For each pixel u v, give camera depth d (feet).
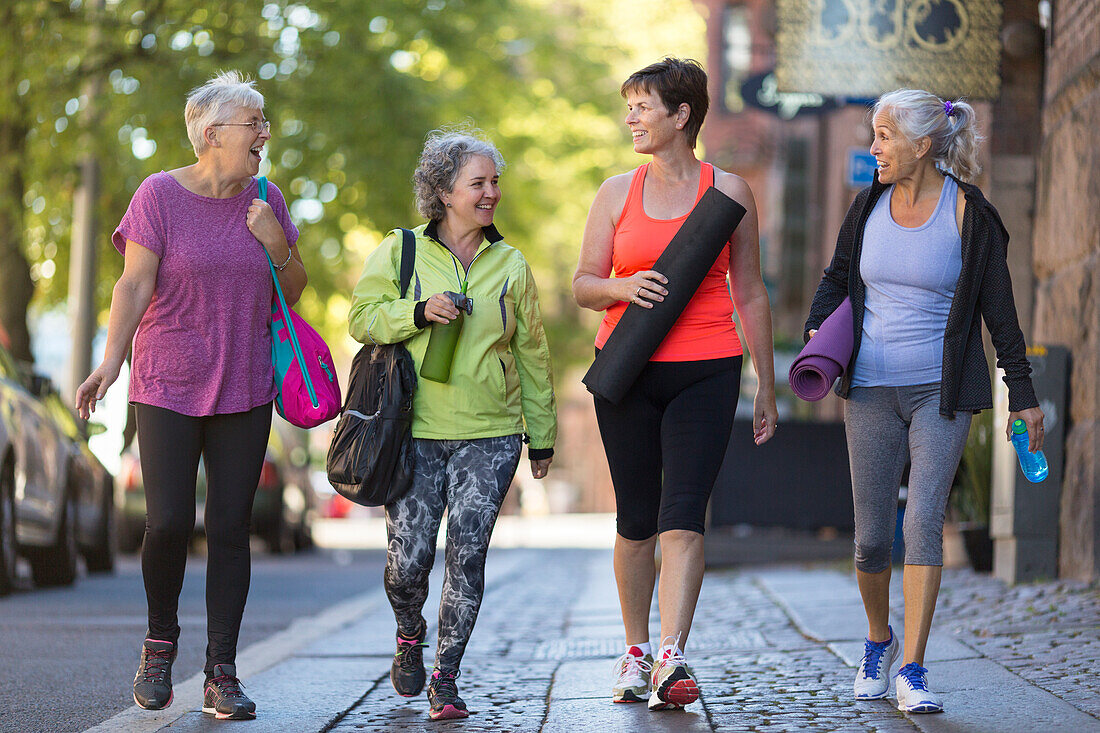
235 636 32.58
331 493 228.84
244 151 32.22
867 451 31.53
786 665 38.14
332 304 143.64
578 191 179.93
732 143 204.03
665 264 31.83
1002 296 30.71
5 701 35.68
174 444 31.94
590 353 223.92
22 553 73.51
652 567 33.65
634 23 192.75
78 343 116.78
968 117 30.91
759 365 33.35
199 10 113.09
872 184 31.91
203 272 32.09
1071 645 36.81
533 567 96.32
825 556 82.23
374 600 67.77
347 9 116.47
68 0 112.27
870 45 64.85
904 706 29.94
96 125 112.78
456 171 32.45
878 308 31.37
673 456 32.30
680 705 31.04
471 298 32.35
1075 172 55.47
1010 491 54.65
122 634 50.44
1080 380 53.78
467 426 32.22
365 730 30.68
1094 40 52.80
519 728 30.17
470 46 129.29
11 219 116.16
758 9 192.75
